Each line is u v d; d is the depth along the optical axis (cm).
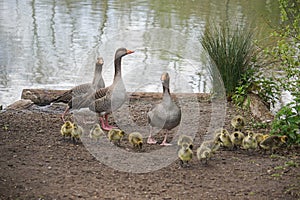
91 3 2270
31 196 599
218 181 684
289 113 858
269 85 1129
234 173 716
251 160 776
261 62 1176
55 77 1359
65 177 670
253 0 2312
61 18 1983
